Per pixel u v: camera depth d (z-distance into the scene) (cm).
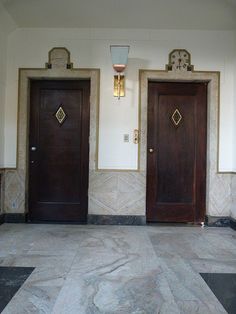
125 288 233
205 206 452
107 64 441
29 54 441
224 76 443
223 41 443
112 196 438
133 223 437
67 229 407
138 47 441
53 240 355
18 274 257
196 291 230
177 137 454
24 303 210
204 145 454
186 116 454
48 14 409
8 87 443
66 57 441
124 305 209
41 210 453
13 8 395
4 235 374
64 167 454
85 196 452
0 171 423
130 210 438
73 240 355
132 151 439
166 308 205
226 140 443
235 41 438
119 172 438
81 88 453
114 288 233
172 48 442
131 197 438
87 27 441
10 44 442
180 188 454
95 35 441
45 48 442
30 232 389
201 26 432
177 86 454
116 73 439
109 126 439
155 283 243
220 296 223
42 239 358
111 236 375
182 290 232
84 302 212
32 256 300
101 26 437
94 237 369
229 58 443
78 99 453
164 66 441
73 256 301
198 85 454
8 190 441
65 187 454
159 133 453
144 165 438
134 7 391
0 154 426
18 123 442
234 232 406
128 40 441
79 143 453
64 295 221
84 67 440
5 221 441
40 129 454
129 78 440
